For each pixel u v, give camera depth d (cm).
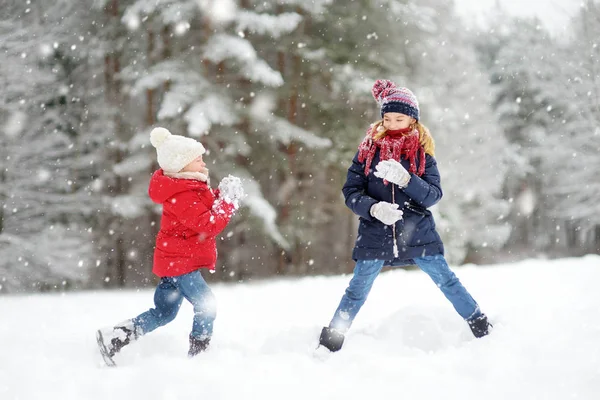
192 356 346
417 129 367
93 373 296
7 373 298
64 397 263
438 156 2008
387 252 348
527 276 642
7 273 1448
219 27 1345
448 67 2420
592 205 2430
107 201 1458
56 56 1667
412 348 344
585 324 345
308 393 262
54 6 1580
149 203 1396
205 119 1252
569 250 3369
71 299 672
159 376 278
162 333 390
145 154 1381
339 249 1883
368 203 347
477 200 2711
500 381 267
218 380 275
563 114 2517
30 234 1546
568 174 2488
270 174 1598
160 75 1312
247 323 462
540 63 2486
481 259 2991
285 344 362
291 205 1583
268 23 1305
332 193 1656
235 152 1410
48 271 1492
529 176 3353
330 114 1580
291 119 1566
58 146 1603
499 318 377
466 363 292
